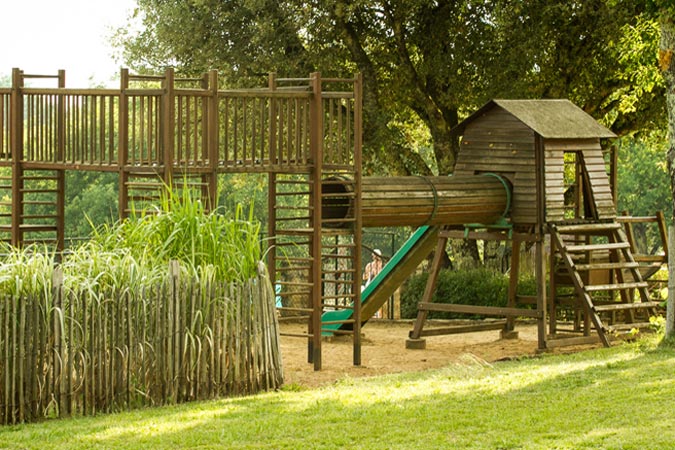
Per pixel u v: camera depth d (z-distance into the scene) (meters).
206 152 14.90
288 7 26.56
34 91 16.19
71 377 10.13
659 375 12.17
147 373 10.78
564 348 17.53
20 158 16.42
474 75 27.88
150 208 13.80
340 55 27.88
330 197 16.78
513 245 19.31
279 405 10.69
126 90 14.75
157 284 10.88
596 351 15.79
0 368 9.74
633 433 8.65
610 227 17.98
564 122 17.72
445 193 16.94
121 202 14.86
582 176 18.31
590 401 10.44
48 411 10.02
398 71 28.02
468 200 17.20
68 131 15.79
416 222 16.94
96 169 15.26
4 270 10.10
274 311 12.36
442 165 28.80
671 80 15.48
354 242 15.84
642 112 29.59
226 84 27.78
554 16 26.55
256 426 9.34
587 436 8.59
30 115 16.33
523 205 17.58
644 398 10.47
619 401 10.38
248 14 27.06
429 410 10.16
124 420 9.80
